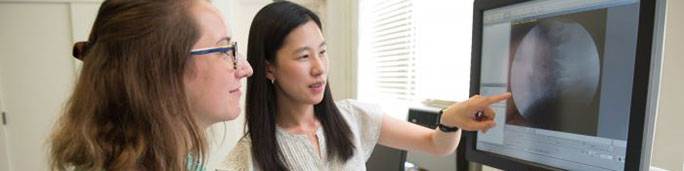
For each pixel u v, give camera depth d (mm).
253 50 650
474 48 678
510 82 625
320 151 730
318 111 764
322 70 645
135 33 367
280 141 685
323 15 2080
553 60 556
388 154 1065
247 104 692
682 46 651
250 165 663
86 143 360
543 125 585
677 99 668
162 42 373
